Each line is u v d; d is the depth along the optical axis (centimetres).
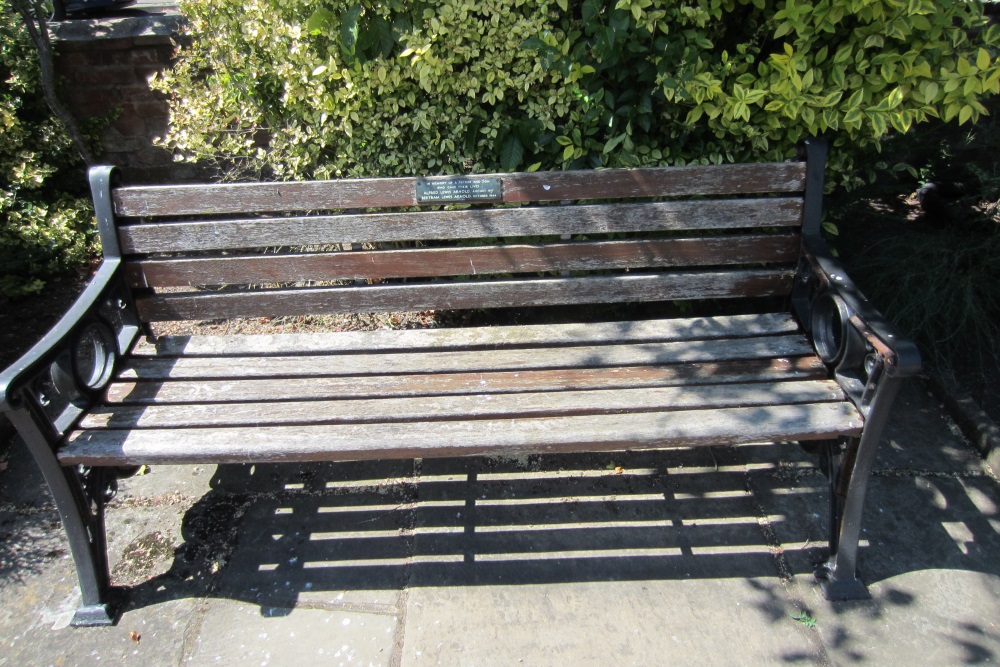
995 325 327
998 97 371
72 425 216
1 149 380
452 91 279
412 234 254
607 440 210
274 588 235
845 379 228
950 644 215
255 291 257
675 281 263
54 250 387
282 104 308
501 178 249
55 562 246
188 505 267
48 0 372
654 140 293
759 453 287
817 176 252
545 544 249
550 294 263
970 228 364
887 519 257
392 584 236
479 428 214
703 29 269
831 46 269
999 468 274
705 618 224
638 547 247
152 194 244
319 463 286
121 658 214
